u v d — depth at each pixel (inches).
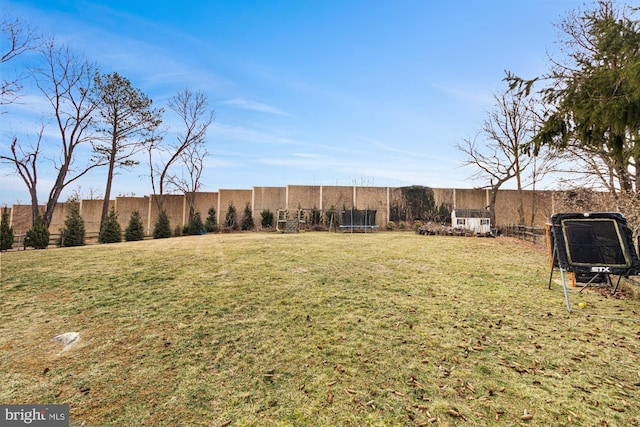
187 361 107.5
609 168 353.7
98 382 95.0
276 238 489.7
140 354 112.3
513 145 660.7
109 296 175.9
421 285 206.8
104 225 573.9
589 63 267.6
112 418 79.0
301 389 91.3
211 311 154.0
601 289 200.2
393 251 350.6
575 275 201.5
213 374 99.4
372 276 228.7
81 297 174.2
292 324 139.0
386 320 144.5
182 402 85.4
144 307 159.2
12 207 745.0
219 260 279.9
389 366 104.0
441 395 88.4
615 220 174.7
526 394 88.7
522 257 327.3
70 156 641.6
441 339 124.9
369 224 660.1
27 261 266.8
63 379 96.7
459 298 179.5
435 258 310.5
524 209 701.9
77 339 123.9
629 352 114.2
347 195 742.5
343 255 316.2
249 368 103.0
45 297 173.9
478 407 83.0
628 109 165.3
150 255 303.0
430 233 587.8
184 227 692.7
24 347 117.6
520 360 108.5
